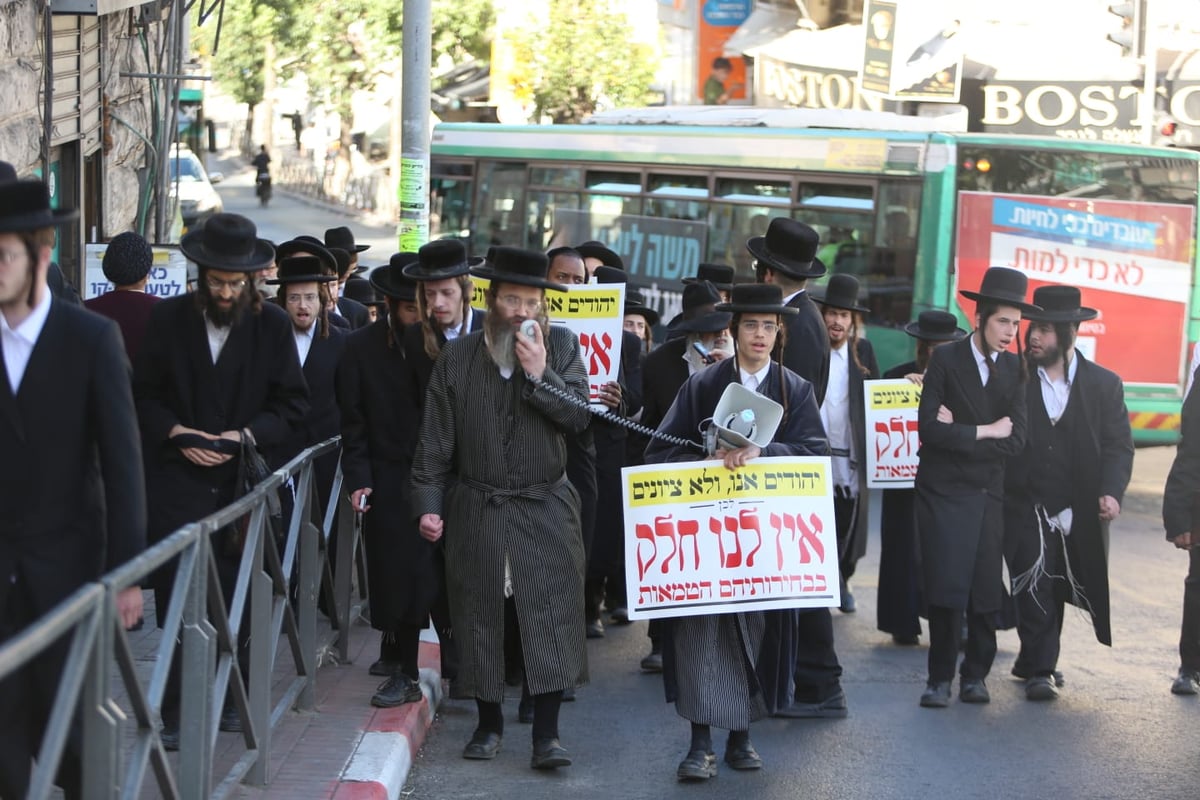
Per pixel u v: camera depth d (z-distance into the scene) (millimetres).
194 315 5961
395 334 6734
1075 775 6438
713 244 15992
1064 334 7566
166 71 17656
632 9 34375
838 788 6227
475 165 18625
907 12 21156
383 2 37156
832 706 7266
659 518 6230
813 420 6445
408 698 6824
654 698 7613
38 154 11445
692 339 8172
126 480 4219
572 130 17547
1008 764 6574
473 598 6238
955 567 7297
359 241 35688
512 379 6203
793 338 7066
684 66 29875
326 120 53594
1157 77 20250
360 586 8711
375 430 6723
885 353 14570
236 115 78688
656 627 8047
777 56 25844
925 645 8742
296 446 7590
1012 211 14180
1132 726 7176
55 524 4207
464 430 6219
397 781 5988
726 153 15883
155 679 4242
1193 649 7660
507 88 34656
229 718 6289
